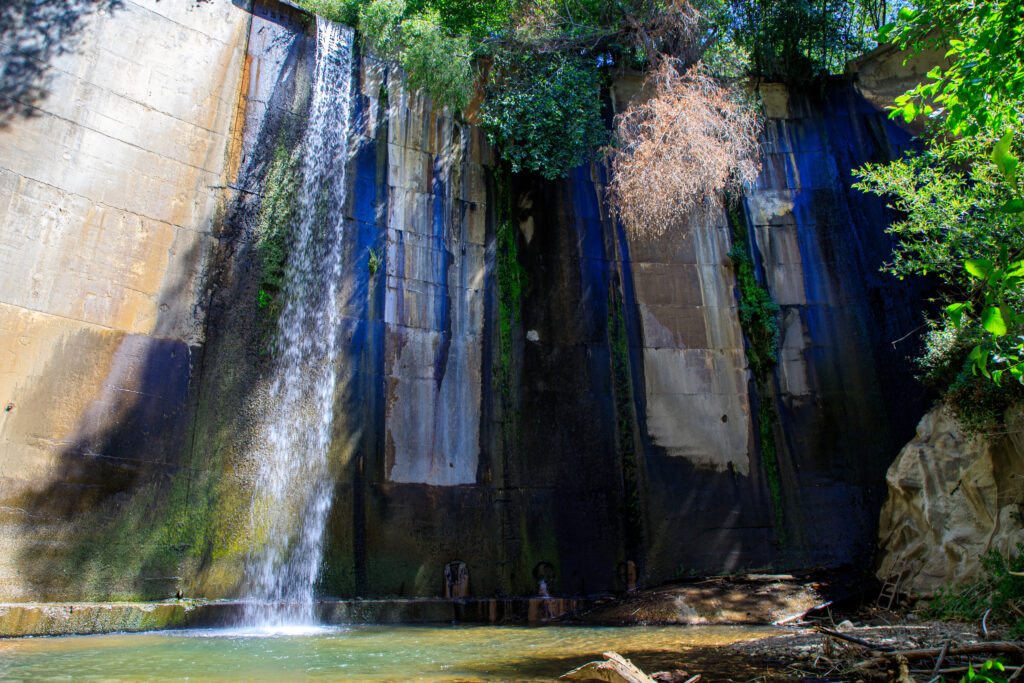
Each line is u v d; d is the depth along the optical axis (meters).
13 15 11.39
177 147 12.96
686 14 17.70
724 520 15.89
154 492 11.28
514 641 9.36
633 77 19.31
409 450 14.25
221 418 12.29
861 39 21.08
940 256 11.46
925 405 15.91
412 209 15.80
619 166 17.12
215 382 12.39
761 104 19.44
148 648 8.20
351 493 13.34
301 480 12.84
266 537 12.16
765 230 18.45
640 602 13.02
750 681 6.18
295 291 13.73
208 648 8.30
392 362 14.59
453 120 17.06
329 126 15.09
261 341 13.07
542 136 17.08
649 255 17.88
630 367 16.83
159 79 12.97
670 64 16.94
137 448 11.26
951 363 13.23
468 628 11.52
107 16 12.51
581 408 16.17
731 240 18.34
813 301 17.72
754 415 16.88
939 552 12.47
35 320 10.59
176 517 11.39
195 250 12.77
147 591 10.79
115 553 10.63
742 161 17.22
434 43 15.98
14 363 10.24
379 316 14.72
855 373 16.83
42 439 10.30
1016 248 10.12
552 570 14.68
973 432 12.27
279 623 11.39
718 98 16.84
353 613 12.24
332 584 12.62
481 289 16.25
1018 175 5.78
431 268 15.70
